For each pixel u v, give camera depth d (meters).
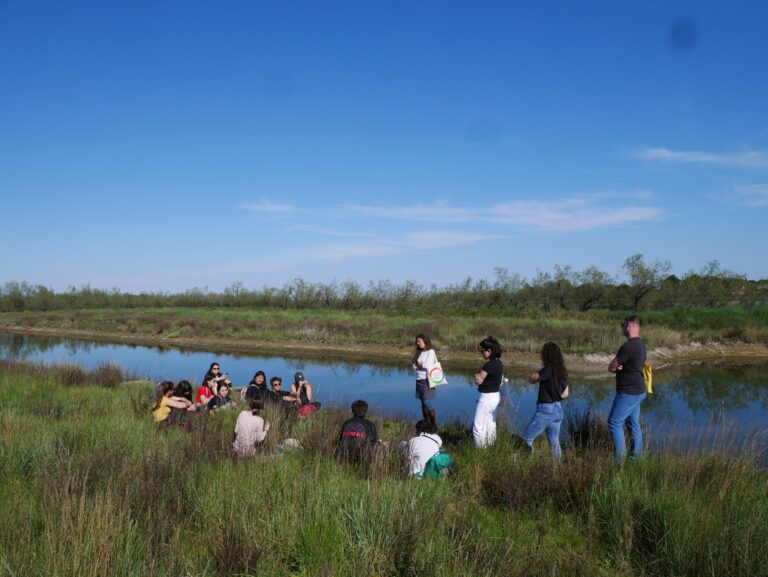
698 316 32.00
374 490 5.05
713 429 9.63
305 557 4.17
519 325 29.95
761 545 4.12
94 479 5.41
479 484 5.93
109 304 71.81
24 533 4.05
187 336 35.47
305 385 11.31
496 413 8.01
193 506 4.97
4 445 6.51
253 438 7.23
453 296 48.94
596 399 14.43
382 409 13.17
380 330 31.45
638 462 6.15
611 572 4.22
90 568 3.50
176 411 8.86
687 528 4.37
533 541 4.59
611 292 41.06
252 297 65.12
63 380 14.65
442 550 4.20
